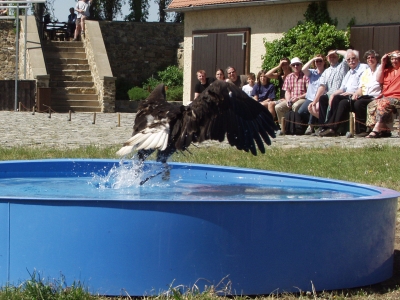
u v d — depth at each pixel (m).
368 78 15.83
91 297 5.13
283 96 17.73
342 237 5.64
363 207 5.74
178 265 5.26
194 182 8.17
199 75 18.02
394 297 5.60
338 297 5.49
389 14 18.66
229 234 5.30
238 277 5.35
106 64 27.70
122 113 26.70
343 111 15.80
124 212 5.20
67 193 7.12
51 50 29.19
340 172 10.74
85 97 28.12
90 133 17.03
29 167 8.41
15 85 25.94
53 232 5.23
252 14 22.41
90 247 5.23
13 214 5.26
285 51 20.61
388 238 6.06
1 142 14.52
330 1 20.06
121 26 31.50
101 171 8.58
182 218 5.22
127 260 5.23
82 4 29.95
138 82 31.80
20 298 5.00
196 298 5.15
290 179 7.98
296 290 5.49
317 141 14.91
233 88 6.60
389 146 13.45
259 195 7.07
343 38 19.69
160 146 6.40
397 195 6.14
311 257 5.52
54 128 18.33
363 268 5.80
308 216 5.47
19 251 5.27
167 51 32.06
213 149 13.05
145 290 5.25
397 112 15.50
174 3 24.98
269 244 5.39
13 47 30.39
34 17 29.45
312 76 16.59
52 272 5.25
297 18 20.94
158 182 8.00
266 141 6.64
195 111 6.57
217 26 23.75
